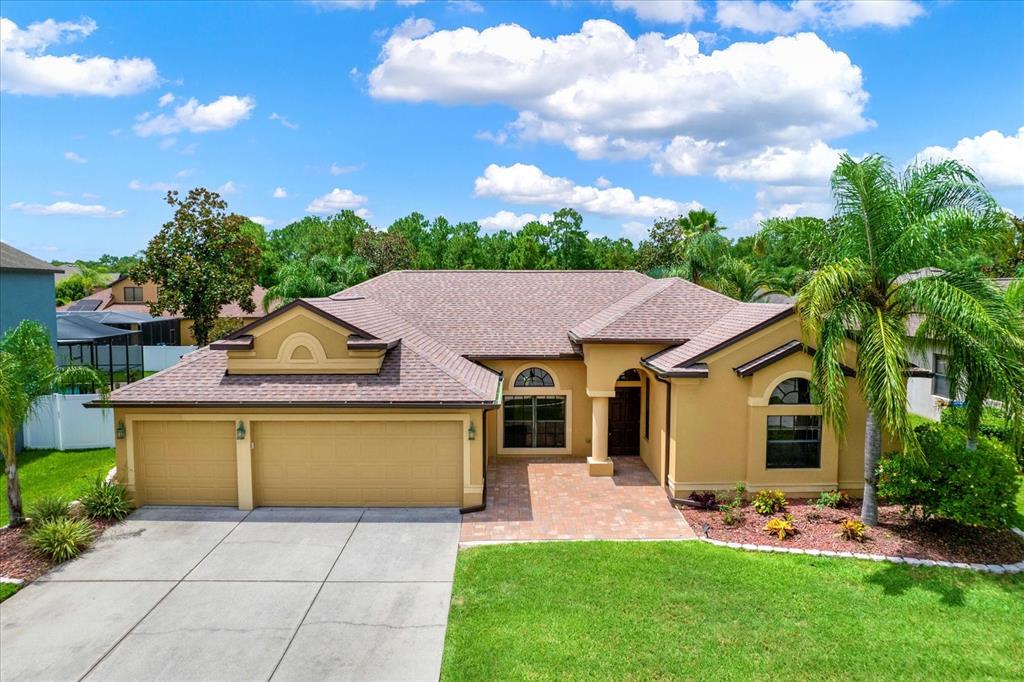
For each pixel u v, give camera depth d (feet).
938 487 46.98
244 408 54.75
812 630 35.83
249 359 57.36
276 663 33.53
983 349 41.73
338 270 137.28
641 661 33.12
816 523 51.24
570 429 72.49
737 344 56.44
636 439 73.77
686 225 168.66
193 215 121.08
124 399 54.19
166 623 37.37
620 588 40.70
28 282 78.02
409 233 331.36
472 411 55.16
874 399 42.78
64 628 36.81
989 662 32.99
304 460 56.29
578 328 73.67
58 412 74.69
